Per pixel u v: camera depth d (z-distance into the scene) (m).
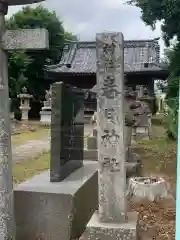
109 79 3.77
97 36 3.76
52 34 31.66
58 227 4.36
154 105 23.28
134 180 6.45
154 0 10.34
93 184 5.52
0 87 3.50
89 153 8.17
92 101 25.12
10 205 3.65
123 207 3.82
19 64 27.66
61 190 4.49
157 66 24.94
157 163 9.36
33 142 14.48
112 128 3.79
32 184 4.81
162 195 6.19
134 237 3.65
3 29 3.54
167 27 11.19
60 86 5.02
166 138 13.85
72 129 5.75
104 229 3.69
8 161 3.61
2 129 3.53
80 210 4.68
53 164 5.02
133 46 28.02
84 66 27.20
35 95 31.38
